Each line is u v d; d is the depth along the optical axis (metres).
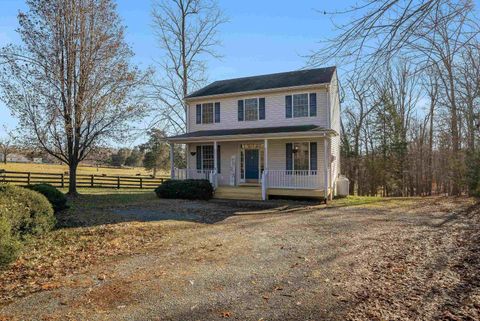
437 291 4.69
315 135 15.56
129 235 8.69
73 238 8.36
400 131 26.91
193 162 20.59
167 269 5.89
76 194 18.20
